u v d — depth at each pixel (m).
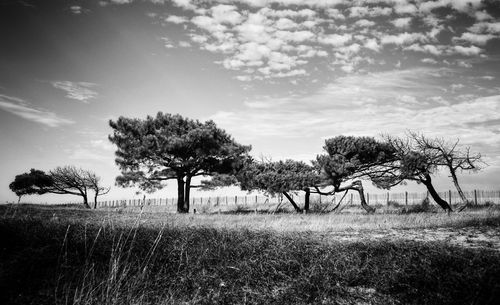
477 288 4.40
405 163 22.98
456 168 22.88
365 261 5.94
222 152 29.00
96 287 4.11
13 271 4.41
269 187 25.23
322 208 28.97
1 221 7.14
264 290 4.64
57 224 8.13
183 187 30.03
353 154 24.70
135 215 16.23
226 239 7.66
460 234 10.59
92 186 42.06
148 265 5.17
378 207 31.69
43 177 40.38
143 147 27.25
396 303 4.30
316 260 5.82
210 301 4.19
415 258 5.97
